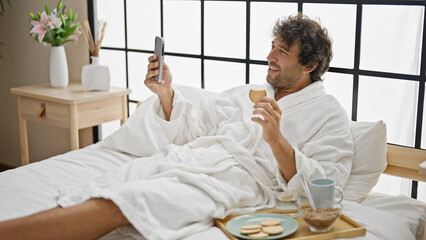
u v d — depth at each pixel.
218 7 2.60
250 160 1.92
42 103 2.84
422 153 1.98
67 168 2.09
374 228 1.67
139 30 2.99
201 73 2.73
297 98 2.06
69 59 3.27
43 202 1.79
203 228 1.64
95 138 3.25
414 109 2.05
